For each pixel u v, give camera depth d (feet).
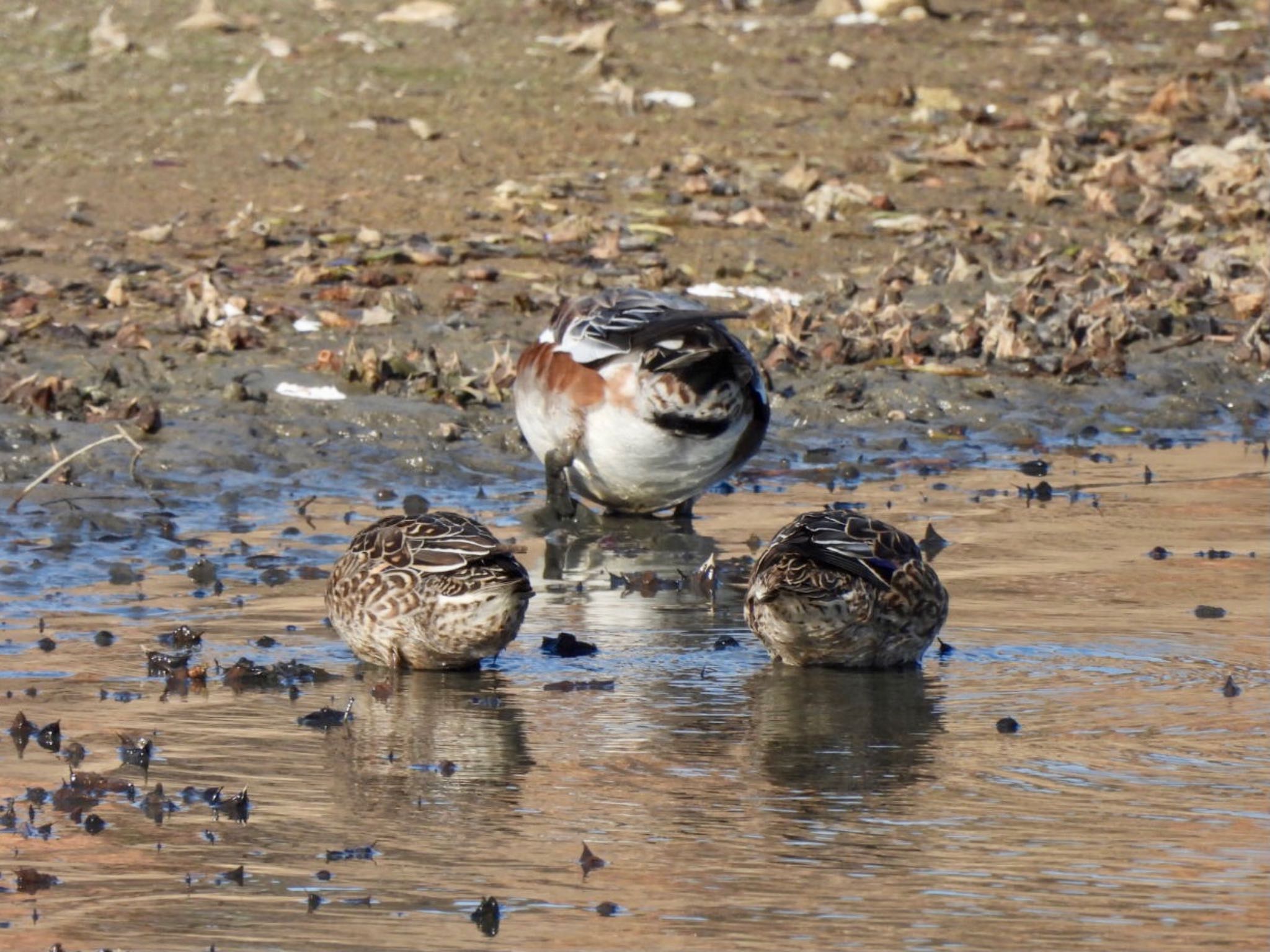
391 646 32.09
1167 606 36.45
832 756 27.58
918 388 56.44
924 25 100.27
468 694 30.89
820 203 72.90
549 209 71.67
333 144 78.18
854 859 23.25
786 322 60.39
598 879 22.59
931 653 33.50
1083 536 42.45
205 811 25.09
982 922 21.26
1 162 74.23
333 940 20.80
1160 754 27.61
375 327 59.41
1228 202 75.51
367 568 32.24
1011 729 28.91
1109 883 22.41
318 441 50.19
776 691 31.14
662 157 78.59
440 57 90.02
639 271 65.77
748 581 36.94
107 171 74.08
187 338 56.95
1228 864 23.07
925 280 66.44
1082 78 92.79
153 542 41.04
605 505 45.73
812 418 54.60
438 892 22.21
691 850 23.62
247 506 44.70
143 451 48.01
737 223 71.46
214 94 83.56
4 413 50.21
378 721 29.30
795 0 104.01
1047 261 68.49
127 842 23.86
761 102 86.53
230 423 50.47
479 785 26.21
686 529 44.04
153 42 90.02
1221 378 59.16
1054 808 25.18
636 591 38.40
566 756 27.53
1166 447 53.01
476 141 79.30
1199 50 97.09
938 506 45.68
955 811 25.11
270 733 28.58
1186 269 68.13
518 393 46.24
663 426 43.21
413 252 65.87
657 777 26.61
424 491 47.06
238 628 34.63
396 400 52.80
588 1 98.94
